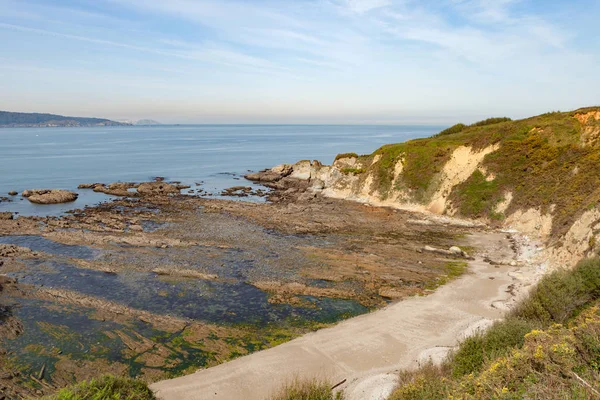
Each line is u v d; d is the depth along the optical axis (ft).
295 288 101.65
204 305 92.32
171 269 112.78
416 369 61.72
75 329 79.92
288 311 90.12
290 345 75.36
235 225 167.12
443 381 45.03
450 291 100.01
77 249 129.90
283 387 60.70
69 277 106.83
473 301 93.76
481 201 180.86
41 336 76.95
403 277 110.32
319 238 150.30
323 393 52.65
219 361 70.23
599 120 172.55
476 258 128.26
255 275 110.73
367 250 135.03
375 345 74.74
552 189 157.69
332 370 66.85
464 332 77.10
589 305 65.77
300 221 175.42
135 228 156.15
